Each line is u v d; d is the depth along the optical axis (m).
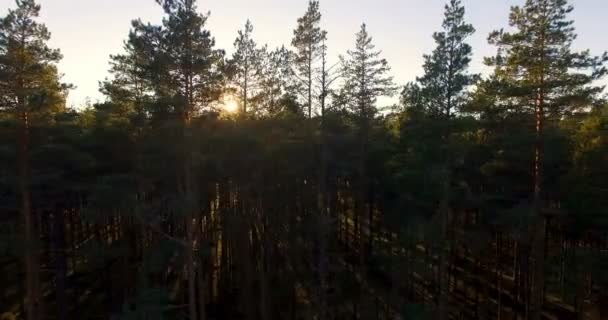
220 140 19.45
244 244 27.08
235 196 26.58
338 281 27.14
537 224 18.73
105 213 20.52
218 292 30.94
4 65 17.39
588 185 19.27
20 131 18.16
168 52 16.53
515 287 28.70
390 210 24.69
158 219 18.39
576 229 21.83
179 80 17.11
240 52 25.00
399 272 25.47
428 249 25.12
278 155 22.23
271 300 27.33
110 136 21.20
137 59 19.30
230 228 27.39
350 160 22.39
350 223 40.78
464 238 23.11
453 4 18.69
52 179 19.08
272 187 24.86
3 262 34.03
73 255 27.09
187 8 16.67
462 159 19.39
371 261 30.53
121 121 21.88
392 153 23.98
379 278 30.56
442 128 18.75
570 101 17.41
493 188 22.19
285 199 25.86
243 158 21.23
